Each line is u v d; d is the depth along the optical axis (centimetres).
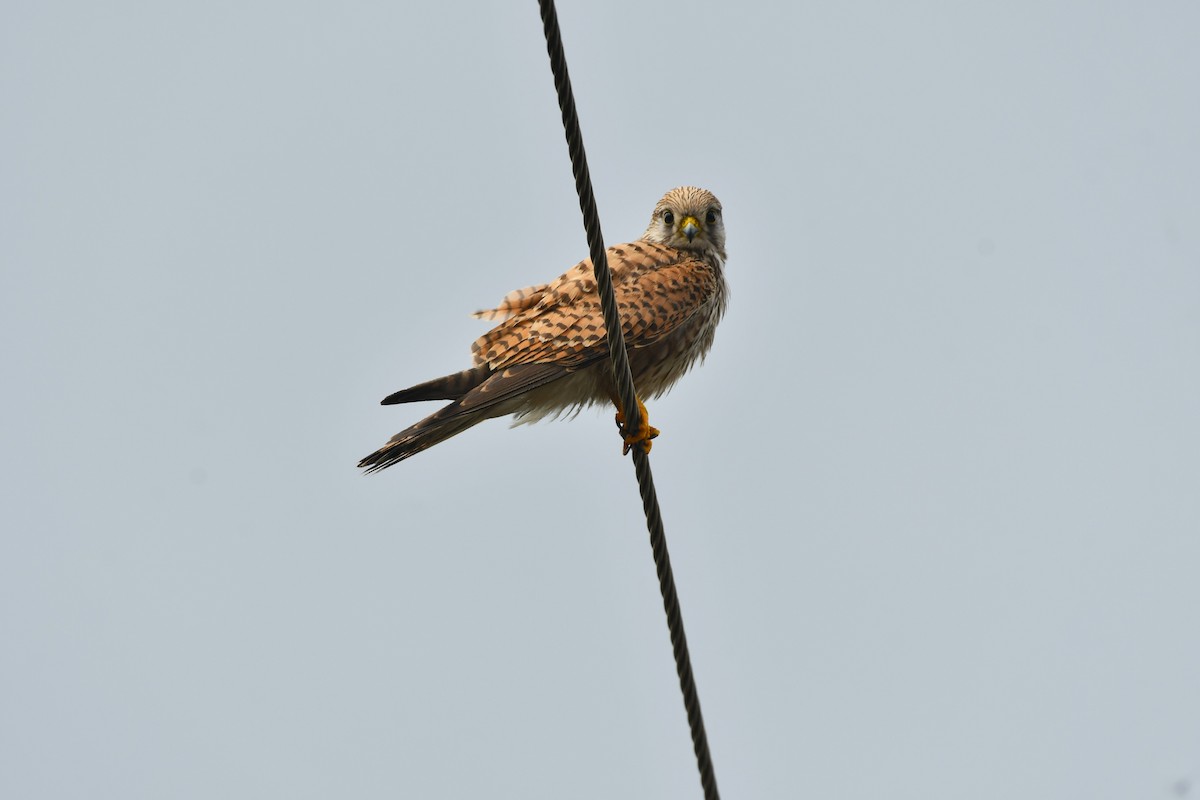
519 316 1303
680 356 1351
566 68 900
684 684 1012
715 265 1397
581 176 938
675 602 1023
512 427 1316
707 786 1018
